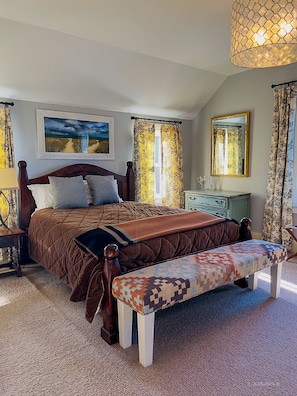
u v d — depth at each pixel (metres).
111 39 3.39
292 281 3.12
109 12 2.78
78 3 2.61
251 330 2.21
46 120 4.06
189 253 2.56
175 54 3.87
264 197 4.54
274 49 2.40
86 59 3.66
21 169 3.76
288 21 2.10
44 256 3.04
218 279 2.15
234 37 2.37
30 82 3.70
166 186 5.34
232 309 2.54
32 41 3.20
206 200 4.77
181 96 4.96
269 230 4.32
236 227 3.05
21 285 3.05
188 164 5.75
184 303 2.66
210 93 5.16
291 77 4.09
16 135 3.84
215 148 5.25
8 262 3.56
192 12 2.79
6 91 3.69
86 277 2.22
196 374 1.75
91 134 4.49
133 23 3.00
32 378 1.73
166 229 2.60
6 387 1.66
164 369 1.80
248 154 4.69
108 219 3.04
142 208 3.69
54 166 4.18
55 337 2.13
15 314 2.46
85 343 2.06
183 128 5.59
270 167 4.25
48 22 2.96
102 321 2.32
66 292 2.88
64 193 3.70
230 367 1.81
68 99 4.18
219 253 2.50
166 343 2.06
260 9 2.12
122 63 3.91
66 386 1.66
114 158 4.78
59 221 3.02
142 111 4.99
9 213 3.68
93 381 1.70
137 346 2.03
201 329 2.24
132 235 2.42
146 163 5.05
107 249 2.02
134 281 1.92
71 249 2.51
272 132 4.23
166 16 2.87
